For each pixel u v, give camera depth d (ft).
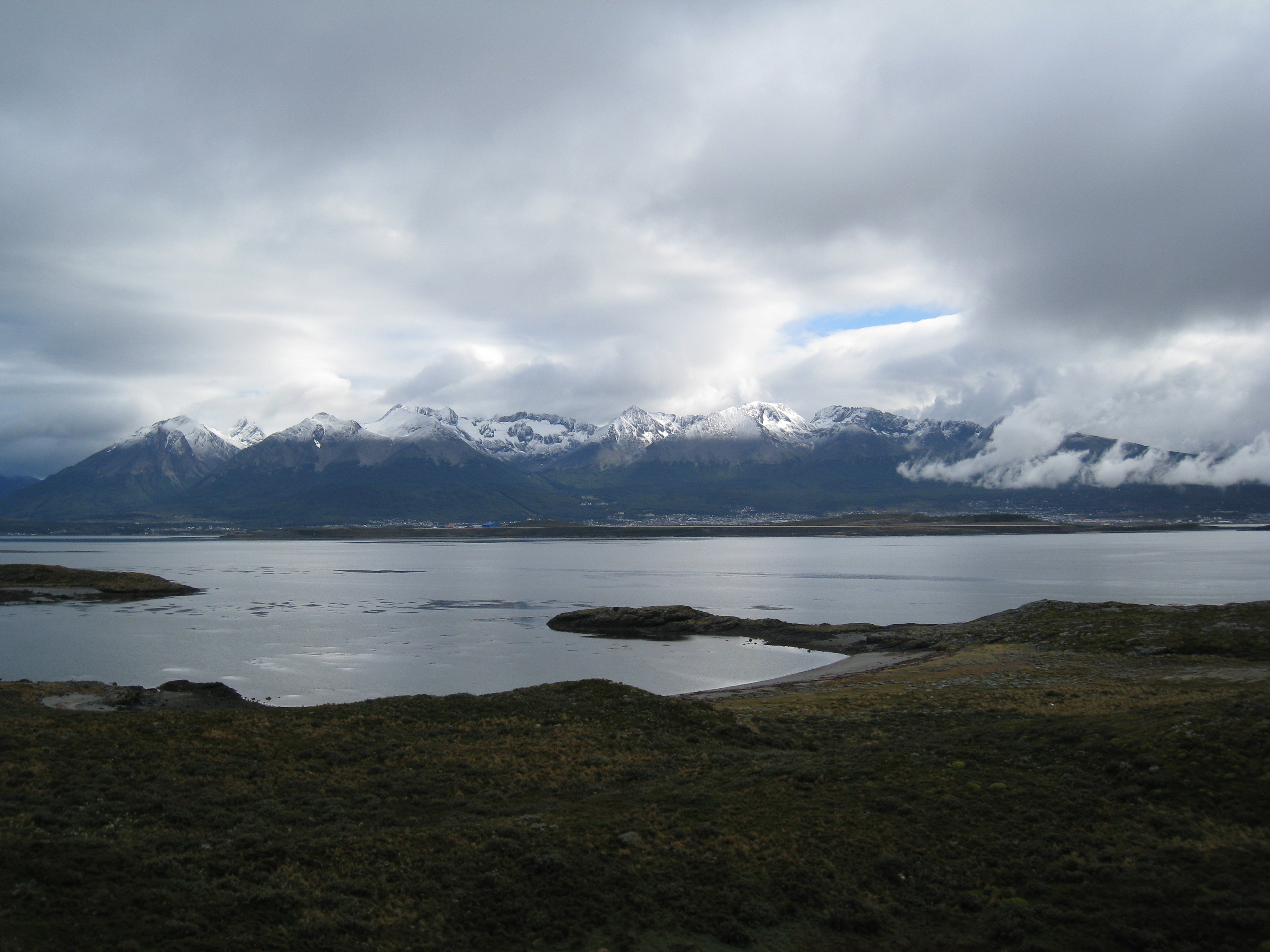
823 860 82.23
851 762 115.14
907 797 98.63
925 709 165.37
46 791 97.35
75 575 586.86
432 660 301.22
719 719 148.25
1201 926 67.00
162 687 212.43
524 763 120.37
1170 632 257.75
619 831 89.66
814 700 184.96
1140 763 102.32
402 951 66.33
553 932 69.51
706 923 71.56
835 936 69.87
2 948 58.85
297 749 124.26
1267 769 93.97
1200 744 103.45
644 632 381.19
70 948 60.64
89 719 137.90
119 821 88.33
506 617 446.60
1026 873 78.23
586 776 113.60
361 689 243.19
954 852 83.66
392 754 123.34
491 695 169.27
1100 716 128.77
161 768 110.32
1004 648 274.16
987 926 70.18
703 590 615.57
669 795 102.83
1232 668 209.87
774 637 359.25
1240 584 611.88
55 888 69.56
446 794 105.19
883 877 79.00
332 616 442.91
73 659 296.51
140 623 405.18
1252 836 81.51
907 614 453.17
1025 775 104.12
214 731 131.34
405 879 77.41
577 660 304.09
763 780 107.96
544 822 92.53
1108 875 76.28
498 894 75.20
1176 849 80.38
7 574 573.74
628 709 155.43
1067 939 67.26
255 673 270.05
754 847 85.56
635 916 72.69
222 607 486.38
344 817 94.94
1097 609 308.40
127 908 67.77
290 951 64.69
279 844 84.02
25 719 133.80
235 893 72.54
